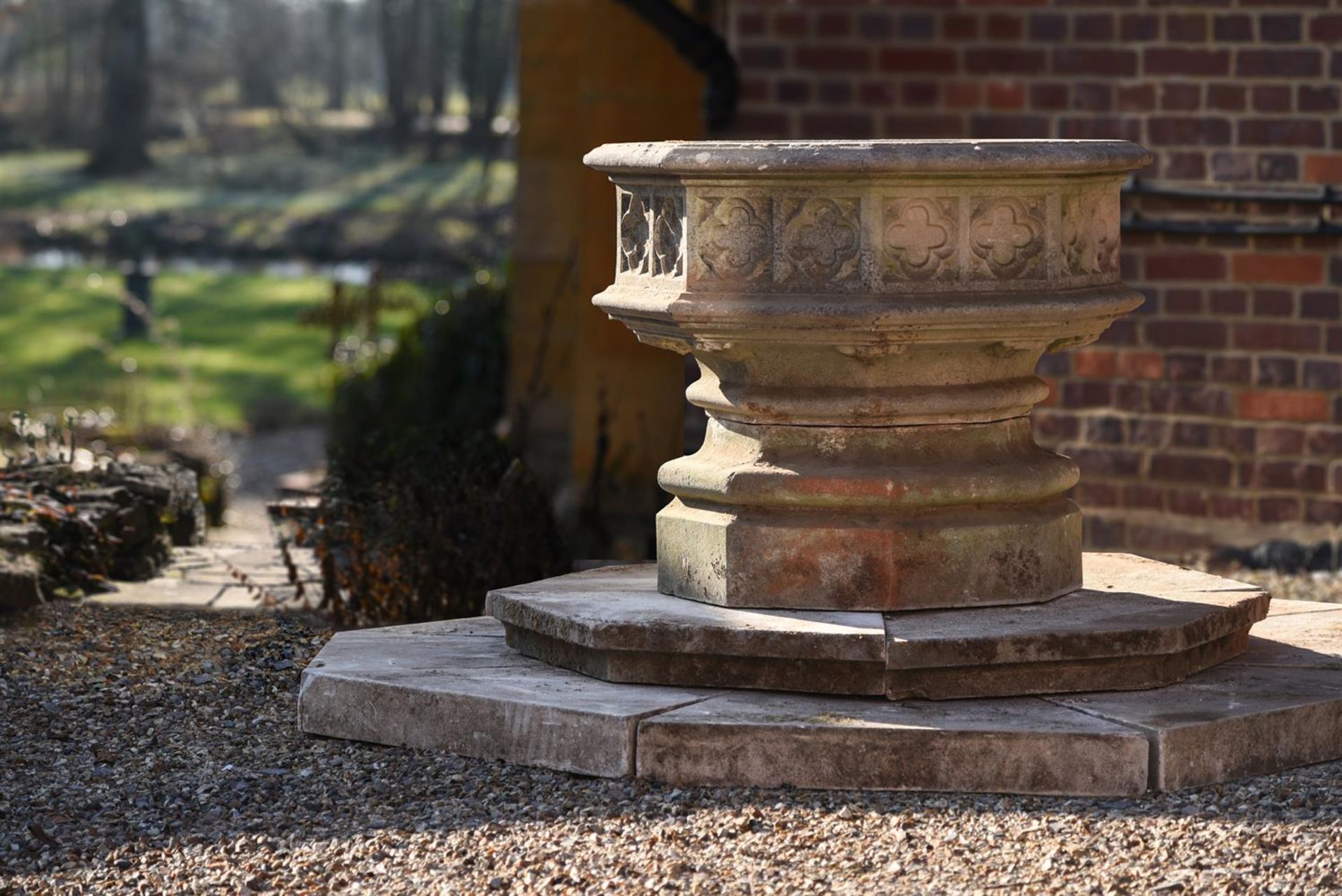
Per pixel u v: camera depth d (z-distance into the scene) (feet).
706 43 25.20
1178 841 12.84
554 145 33.71
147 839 13.41
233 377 62.44
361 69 150.20
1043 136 24.77
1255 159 24.07
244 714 16.52
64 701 16.89
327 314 46.29
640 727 14.15
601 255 30.96
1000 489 15.35
